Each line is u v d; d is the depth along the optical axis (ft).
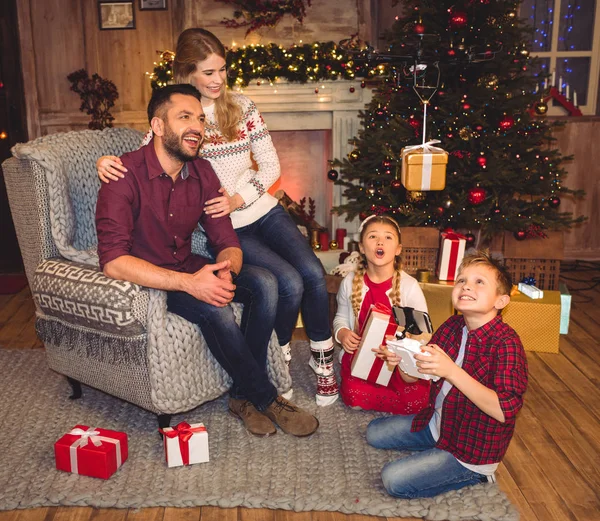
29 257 8.59
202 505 6.79
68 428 8.36
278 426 8.27
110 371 7.98
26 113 15.66
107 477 7.17
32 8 15.21
